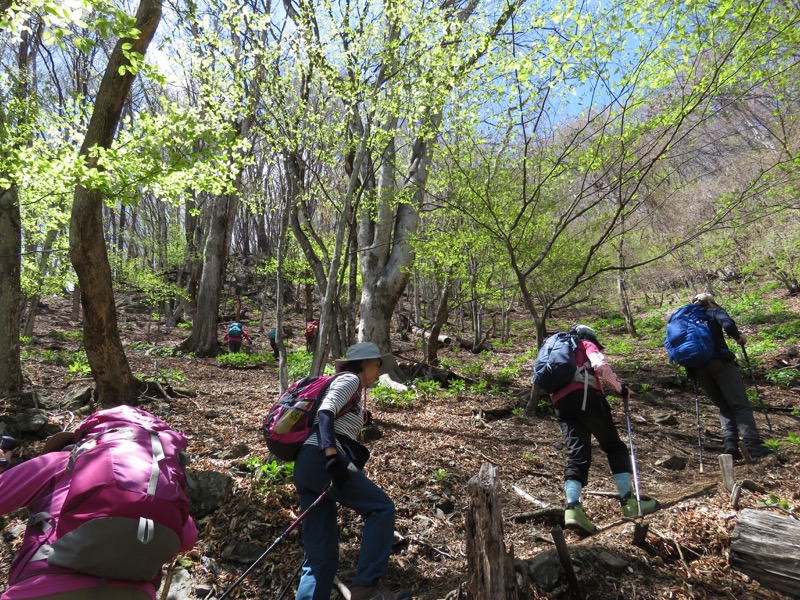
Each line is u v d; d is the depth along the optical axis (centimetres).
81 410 692
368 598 277
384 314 1092
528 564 321
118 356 739
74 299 2611
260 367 1448
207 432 667
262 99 647
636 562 328
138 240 2445
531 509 460
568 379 408
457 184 864
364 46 638
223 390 973
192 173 557
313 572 285
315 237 809
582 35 582
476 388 991
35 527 196
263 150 767
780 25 595
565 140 757
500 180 879
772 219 1574
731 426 566
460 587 312
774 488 424
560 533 305
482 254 1191
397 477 511
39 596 180
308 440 302
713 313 582
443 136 741
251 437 648
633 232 1473
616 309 2650
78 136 559
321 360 595
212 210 1681
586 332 433
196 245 2542
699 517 373
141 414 238
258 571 362
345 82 643
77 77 1455
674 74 641
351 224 777
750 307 2031
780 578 300
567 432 413
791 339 1398
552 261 1145
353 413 312
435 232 1145
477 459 584
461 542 404
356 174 639
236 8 590
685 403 944
